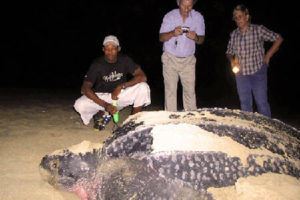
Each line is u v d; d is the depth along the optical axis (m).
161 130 2.58
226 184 2.32
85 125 4.98
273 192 2.16
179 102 8.73
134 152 2.54
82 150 2.83
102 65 4.51
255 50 4.25
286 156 2.47
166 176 2.38
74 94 8.87
